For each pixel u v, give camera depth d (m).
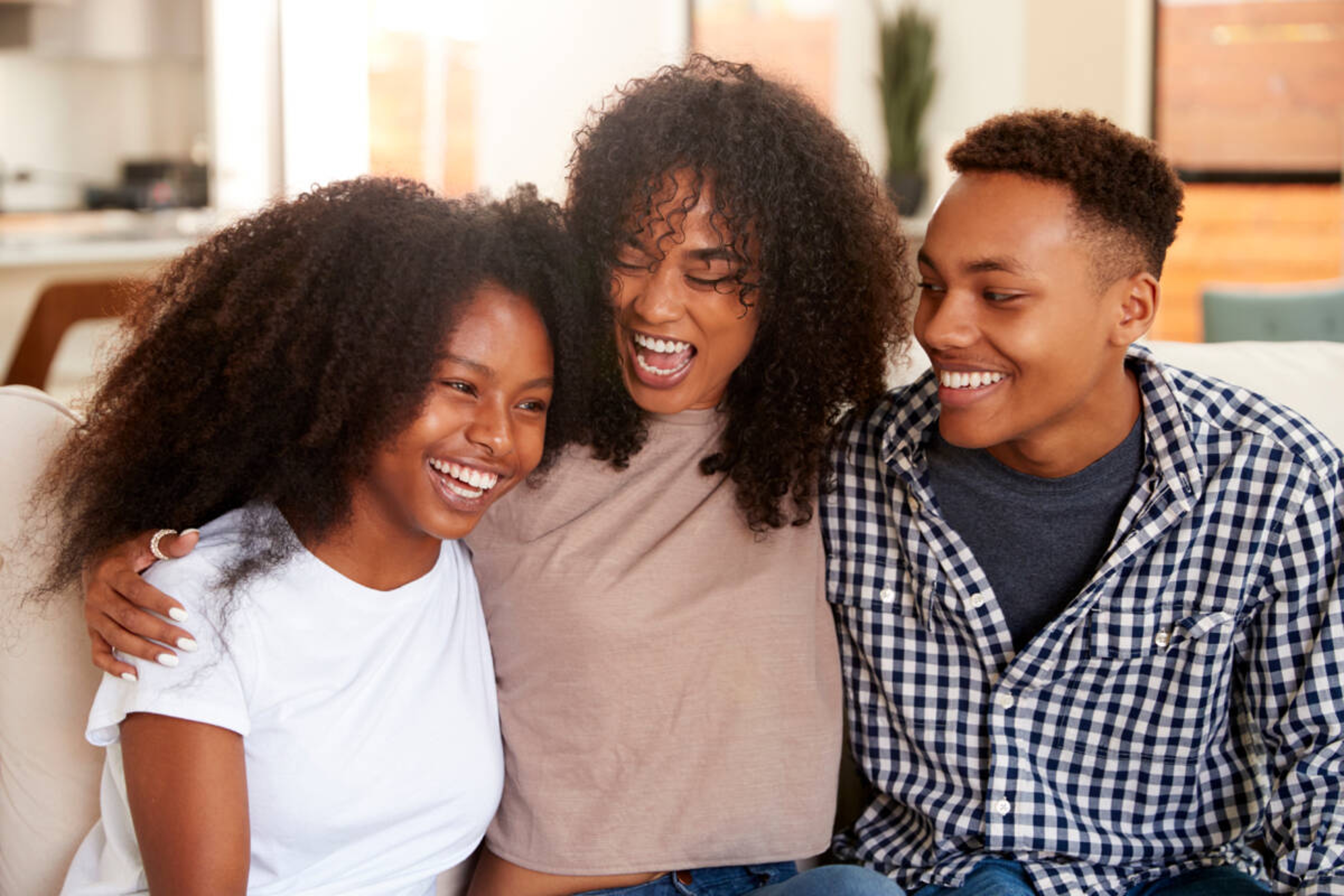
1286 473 1.34
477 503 1.21
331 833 1.20
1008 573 1.43
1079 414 1.34
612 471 1.42
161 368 1.21
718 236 1.34
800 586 1.42
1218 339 3.42
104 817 1.24
